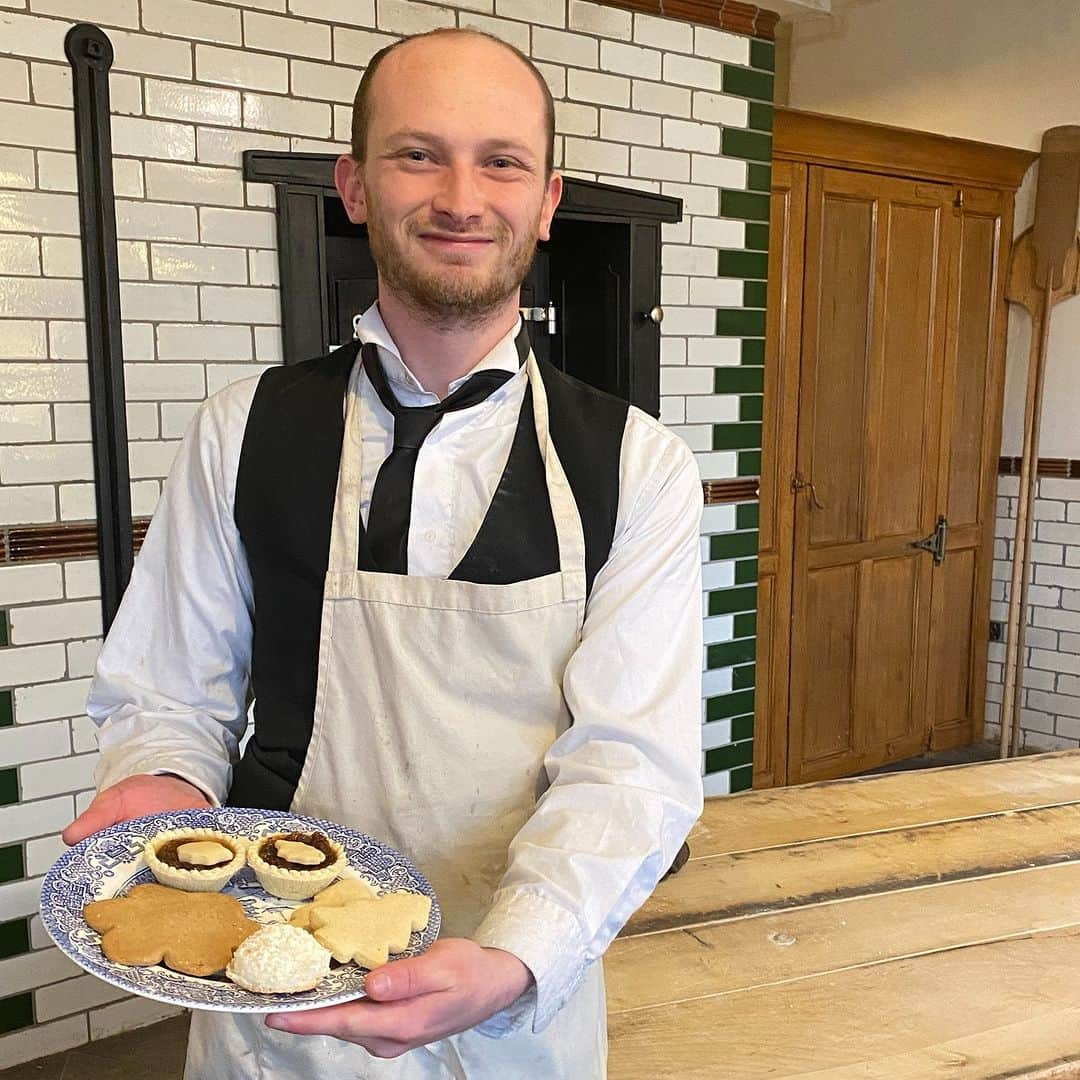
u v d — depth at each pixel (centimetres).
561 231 325
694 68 317
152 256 240
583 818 100
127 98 233
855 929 150
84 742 246
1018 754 456
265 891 103
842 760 427
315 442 117
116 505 240
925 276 418
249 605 126
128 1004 260
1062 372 441
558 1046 116
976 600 465
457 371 115
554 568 113
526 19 284
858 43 469
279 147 253
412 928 93
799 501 395
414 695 112
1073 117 418
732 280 336
